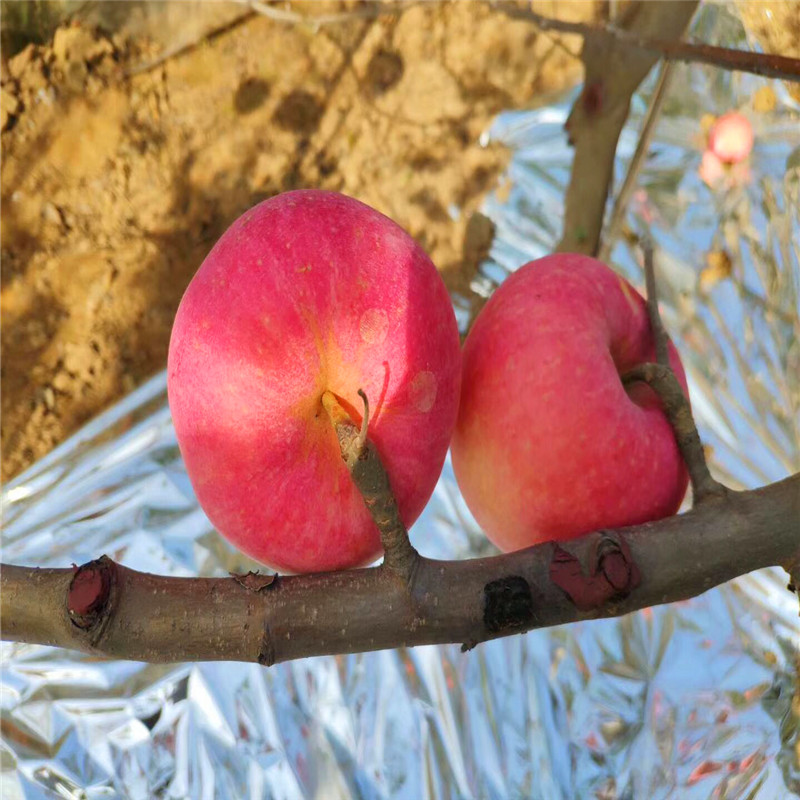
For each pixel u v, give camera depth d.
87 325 0.72
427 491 0.32
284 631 0.30
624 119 0.47
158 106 0.79
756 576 0.47
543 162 0.72
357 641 0.30
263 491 0.30
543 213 0.70
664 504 0.33
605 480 0.32
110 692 0.44
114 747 0.43
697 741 0.43
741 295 0.55
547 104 0.75
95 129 0.78
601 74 0.47
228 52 0.81
